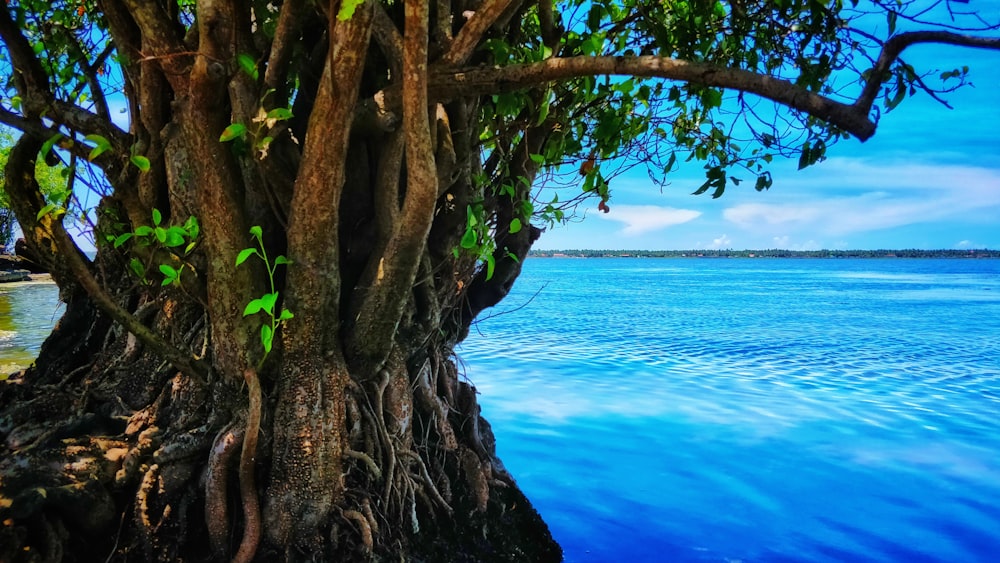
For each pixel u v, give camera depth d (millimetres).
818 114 2160
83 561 2906
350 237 3414
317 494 3117
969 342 18516
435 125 3078
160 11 2623
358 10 2324
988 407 10516
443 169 3330
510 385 12094
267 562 3047
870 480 7359
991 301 36406
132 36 3033
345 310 3404
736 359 15234
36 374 3803
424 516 3807
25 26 3492
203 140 2684
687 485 7211
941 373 13562
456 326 4352
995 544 5938
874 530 6199
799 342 18344
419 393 4020
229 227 2855
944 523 6355
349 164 3342
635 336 19641
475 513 4109
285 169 2975
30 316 20969
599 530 6160
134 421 3311
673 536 6059
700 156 4008
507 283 4352
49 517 2777
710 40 3559
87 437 3195
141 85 3086
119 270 3801
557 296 40469
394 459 3533
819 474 7523
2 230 3906
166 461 3109
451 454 4156
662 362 14688
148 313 3553
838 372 13586
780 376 13094
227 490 3109
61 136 2660
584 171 3824
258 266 3027
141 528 3004
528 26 4023
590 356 15477
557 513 6508
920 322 24422
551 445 8500
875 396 11312
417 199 2771
